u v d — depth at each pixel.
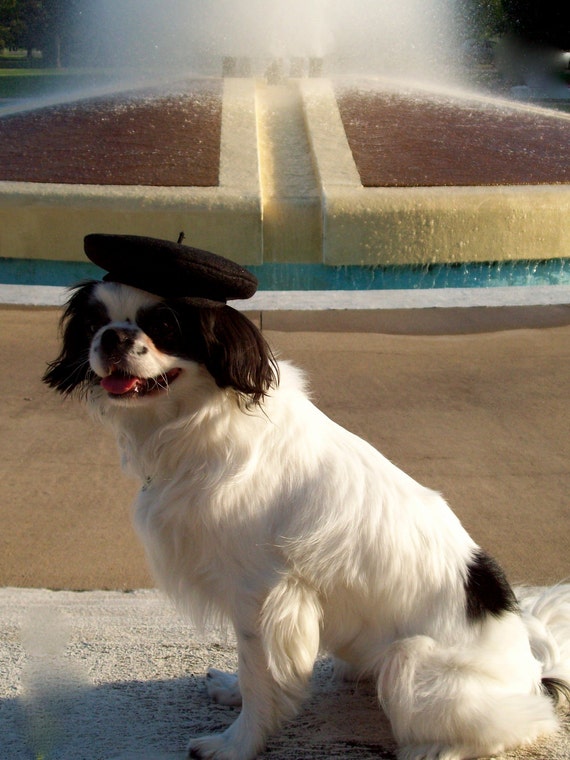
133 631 1.54
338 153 4.35
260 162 4.33
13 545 1.80
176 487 1.28
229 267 1.27
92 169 4.17
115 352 1.24
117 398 1.26
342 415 2.41
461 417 2.43
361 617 1.29
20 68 25.31
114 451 2.20
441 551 1.29
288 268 3.97
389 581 1.27
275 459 1.27
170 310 1.26
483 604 1.28
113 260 1.26
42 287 3.62
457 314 3.34
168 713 1.35
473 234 3.89
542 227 3.94
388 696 1.26
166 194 3.81
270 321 3.22
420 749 1.25
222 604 1.30
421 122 5.06
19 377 2.66
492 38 18.94
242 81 5.97
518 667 1.27
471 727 1.22
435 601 1.27
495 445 2.25
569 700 1.32
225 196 3.81
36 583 1.69
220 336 1.26
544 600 1.42
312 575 1.26
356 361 2.83
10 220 3.85
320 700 1.38
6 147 4.54
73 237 3.84
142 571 1.73
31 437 2.27
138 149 4.44
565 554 1.78
